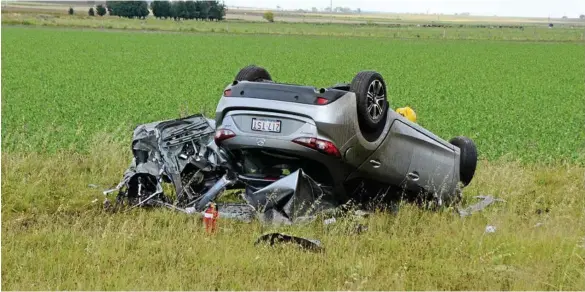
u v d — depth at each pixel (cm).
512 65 5538
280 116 870
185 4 14262
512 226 908
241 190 1025
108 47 6456
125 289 639
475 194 1125
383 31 11456
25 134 1664
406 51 6925
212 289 649
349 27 12950
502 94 3456
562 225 908
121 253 735
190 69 4553
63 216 915
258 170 922
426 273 713
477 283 693
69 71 4259
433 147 1009
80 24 10150
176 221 873
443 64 5516
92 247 740
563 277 708
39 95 2881
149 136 972
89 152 1370
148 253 741
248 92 891
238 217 883
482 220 952
